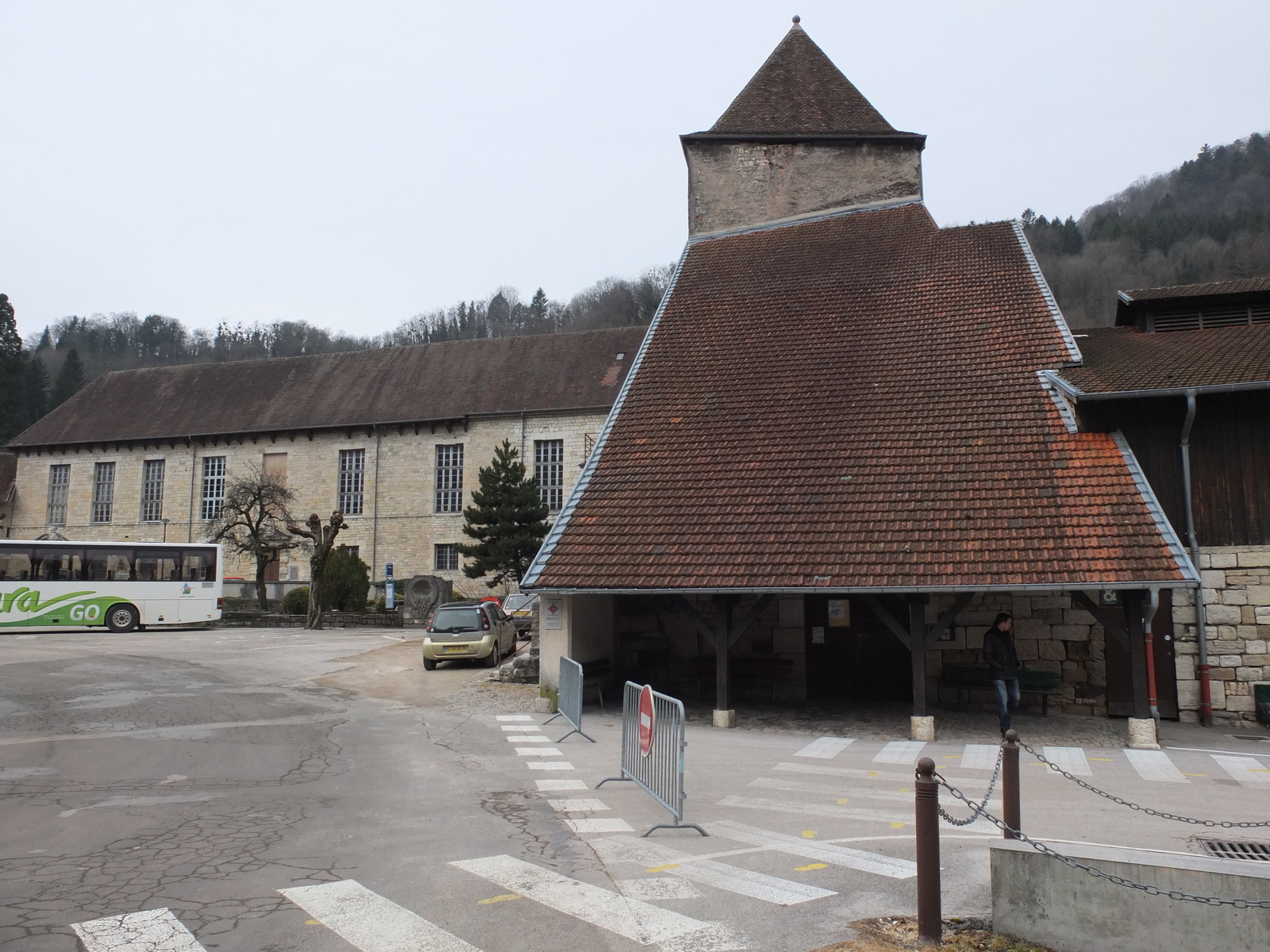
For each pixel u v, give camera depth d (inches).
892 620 509.0
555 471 1742.1
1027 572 468.4
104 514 2046.0
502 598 1481.3
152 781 378.3
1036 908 197.3
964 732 519.5
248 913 219.1
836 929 208.5
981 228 803.4
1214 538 566.9
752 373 697.0
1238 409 569.9
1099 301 2578.7
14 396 2765.7
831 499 552.4
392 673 780.6
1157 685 576.7
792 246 882.8
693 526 564.7
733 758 441.1
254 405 1982.0
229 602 1505.9
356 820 314.3
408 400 1866.4
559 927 210.1
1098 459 530.3
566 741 486.9
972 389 609.3
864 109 1026.1
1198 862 184.5
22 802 338.3
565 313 4173.2
